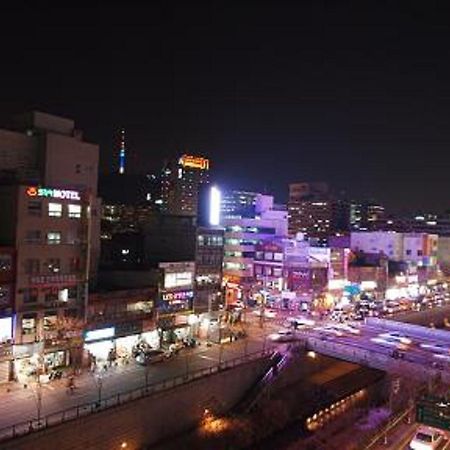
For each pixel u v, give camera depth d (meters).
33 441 53.91
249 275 139.12
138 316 85.00
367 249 187.00
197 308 97.12
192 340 91.31
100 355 79.56
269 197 158.50
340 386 92.94
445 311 155.88
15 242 69.25
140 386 69.38
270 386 83.12
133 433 64.19
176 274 92.88
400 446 55.78
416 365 76.88
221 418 74.88
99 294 79.19
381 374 96.56
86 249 76.81
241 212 181.00
